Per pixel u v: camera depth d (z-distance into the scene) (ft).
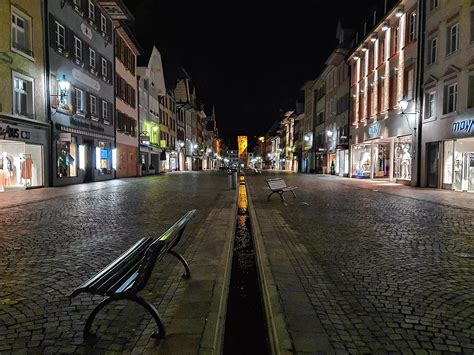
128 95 114.93
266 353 10.98
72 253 19.77
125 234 24.66
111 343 10.14
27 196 48.03
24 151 58.39
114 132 99.40
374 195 52.85
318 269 17.12
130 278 10.91
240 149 602.44
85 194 52.08
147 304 10.25
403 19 78.43
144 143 129.70
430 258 19.13
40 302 13.06
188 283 14.74
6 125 53.21
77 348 9.87
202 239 22.79
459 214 34.17
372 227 27.73
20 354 9.54
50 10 65.57
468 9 57.36
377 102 93.15
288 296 13.60
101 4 89.30
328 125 149.79
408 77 76.48
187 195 51.72
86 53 81.51
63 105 68.64
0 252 19.92
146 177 113.09
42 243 22.00
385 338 10.48
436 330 11.02
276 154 337.31
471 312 12.35
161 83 157.79
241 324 12.88
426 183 69.67
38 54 62.59
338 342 10.19
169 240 10.85
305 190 62.44
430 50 68.95
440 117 64.34
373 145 97.35
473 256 19.54
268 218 31.91
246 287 16.55
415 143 71.67
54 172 66.74
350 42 119.03
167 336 10.34
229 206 39.14
